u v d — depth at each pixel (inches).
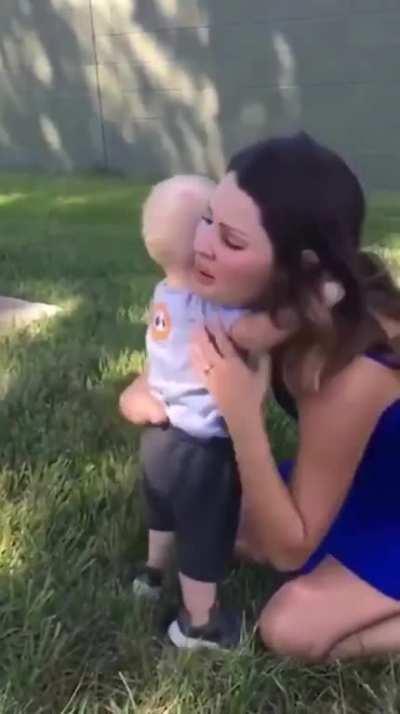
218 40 400.2
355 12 374.6
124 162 431.2
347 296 78.8
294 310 78.8
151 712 79.4
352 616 86.6
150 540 96.0
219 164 410.6
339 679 84.0
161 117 418.9
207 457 85.6
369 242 263.7
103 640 89.5
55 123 441.4
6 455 124.0
